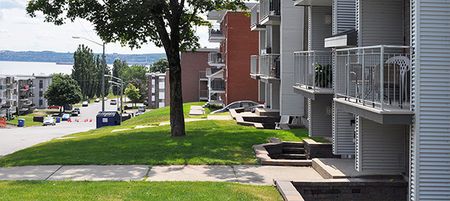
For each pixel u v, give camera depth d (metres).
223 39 47.91
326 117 18.39
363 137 11.96
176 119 19.62
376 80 10.94
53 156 15.45
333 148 14.96
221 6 21.17
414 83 9.38
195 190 10.54
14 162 14.77
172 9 19.23
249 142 17.50
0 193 10.20
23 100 114.25
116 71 152.25
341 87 14.63
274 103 26.69
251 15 31.16
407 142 11.89
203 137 18.91
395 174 11.78
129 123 38.53
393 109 9.63
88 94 130.12
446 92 9.38
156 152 15.68
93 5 18.86
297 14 22.94
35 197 9.82
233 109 32.66
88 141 19.84
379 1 12.82
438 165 9.37
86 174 12.69
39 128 52.94
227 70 40.88
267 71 25.95
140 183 11.33
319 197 11.27
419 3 9.36
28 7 19.14
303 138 18.28
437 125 9.37
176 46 19.61
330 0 17.55
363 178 11.65
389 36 12.85
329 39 14.41
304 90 17.41
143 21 18.55
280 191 10.55
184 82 67.69
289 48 23.05
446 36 9.39
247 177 12.38
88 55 128.38
